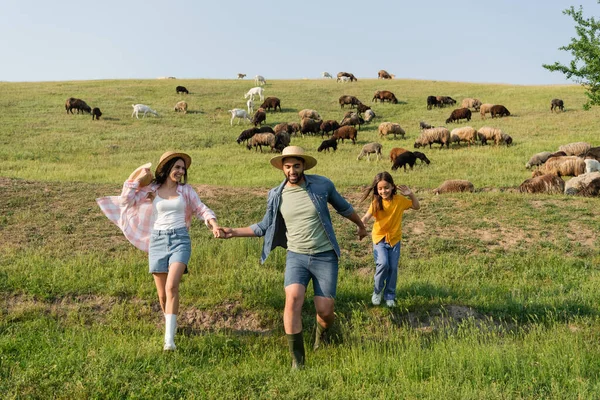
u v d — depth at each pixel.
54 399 4.05
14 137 27.83
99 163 22.50
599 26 18.55
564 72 19.30
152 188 5.73
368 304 6.66
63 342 5.24
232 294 6.73
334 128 30.91
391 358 4.94
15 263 7.66
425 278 7.80
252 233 5.43
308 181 5.16
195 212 5.75
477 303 6.72
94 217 10.63
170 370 4.55
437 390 4.17
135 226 5.86
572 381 4.33
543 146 24.89
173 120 34.94
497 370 4.65
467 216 11.30
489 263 8.70
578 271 8.20
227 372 4.58
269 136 26.47
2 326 5.84
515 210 11.62
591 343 5.53
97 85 49.84
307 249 5.07
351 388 4.33
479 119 35.38
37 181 13.34
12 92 43.31
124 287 6.84
